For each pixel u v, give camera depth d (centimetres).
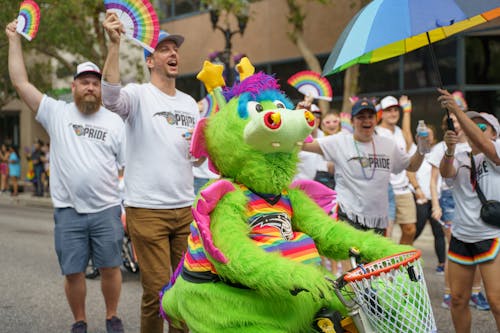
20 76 495
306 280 282
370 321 294
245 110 318
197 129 338
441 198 760
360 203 562
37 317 588
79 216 494
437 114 1479
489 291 443
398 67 1562
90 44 1828
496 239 440
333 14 1673
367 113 551
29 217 1556
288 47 1831
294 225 347
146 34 399
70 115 497
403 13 365
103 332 538
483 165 445
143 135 430
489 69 1432
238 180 325
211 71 346
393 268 290
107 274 504
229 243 296
